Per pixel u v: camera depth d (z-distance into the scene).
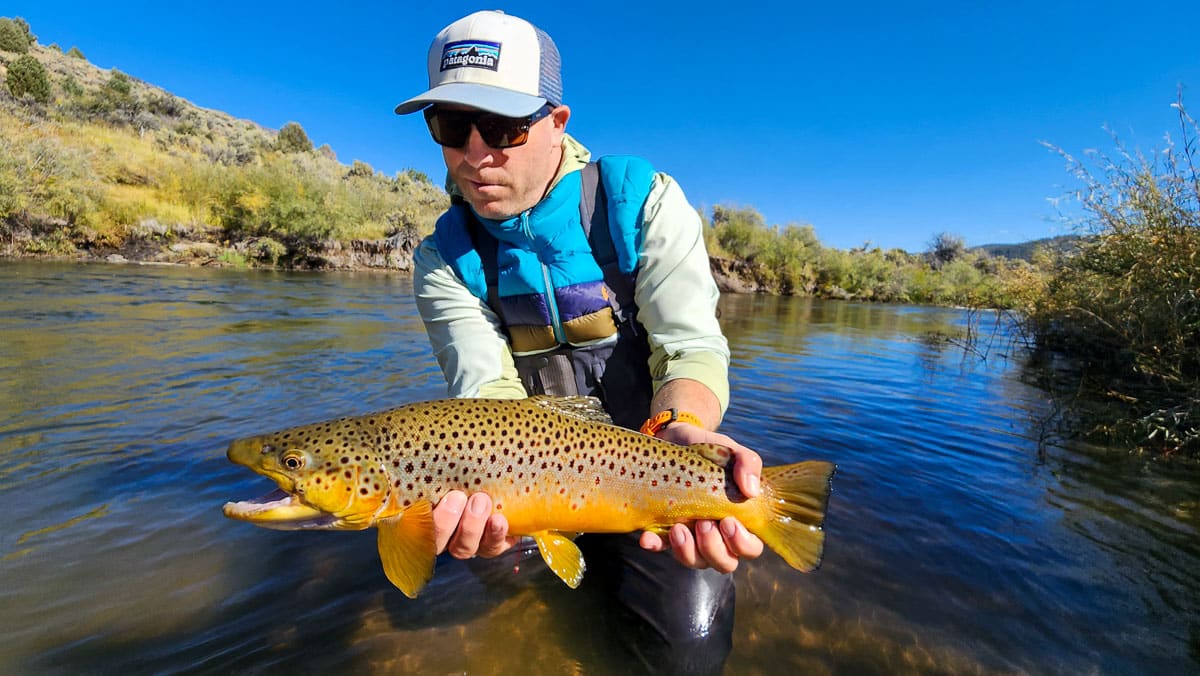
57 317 2.70
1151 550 0.94
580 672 0.66
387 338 2.75
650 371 0.85
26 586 0.76
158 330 2.58
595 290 0.81
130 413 1.42
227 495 1.03
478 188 0.73
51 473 1.08
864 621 0.75
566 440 0.62
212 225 7.91
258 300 4.00
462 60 0.70
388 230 9.52
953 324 5.08
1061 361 2.78
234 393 1.64
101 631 0.69
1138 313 1.94
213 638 0.68
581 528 0.63
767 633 0.73
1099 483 1.22
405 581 0.57
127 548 0.86
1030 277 3.17
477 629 0.72
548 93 0.74
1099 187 2.20
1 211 5.75
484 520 0.57
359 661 0.66
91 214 6.50
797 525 0.59
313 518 0.59
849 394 2.01
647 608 0.74
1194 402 1.54
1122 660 0.69
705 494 0.60
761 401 1.85
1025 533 0.99
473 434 0.61
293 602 0.76
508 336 0.88
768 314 5.45
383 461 0.59
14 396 1.51
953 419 1.71
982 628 0.74
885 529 1.00
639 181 0.79
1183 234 1.78
